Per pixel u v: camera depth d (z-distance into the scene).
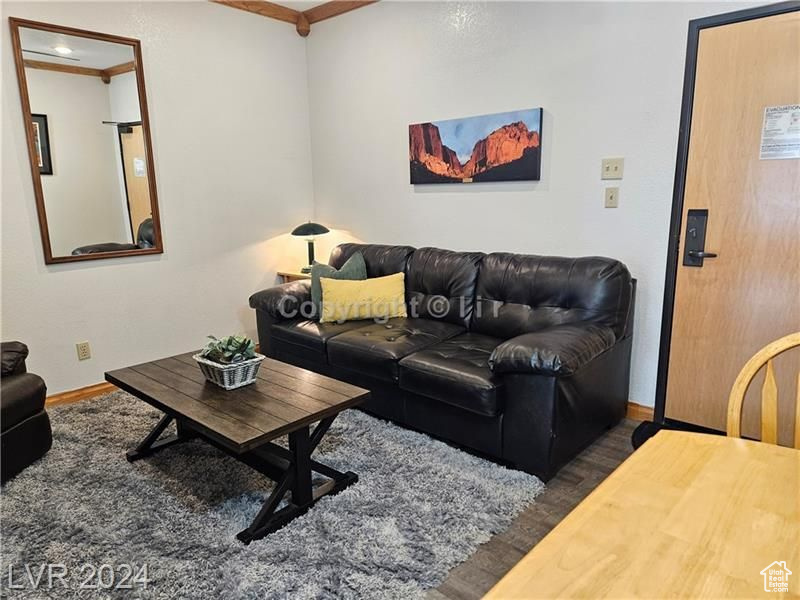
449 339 2.85
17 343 2.49
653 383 2.79
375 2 3.67
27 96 2.86
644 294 2.76
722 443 1.06
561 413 2.12
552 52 2.90
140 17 3.27
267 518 1.88
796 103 2.20
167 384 2.21
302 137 4.32
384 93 3.76
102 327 3.31
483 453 2.39
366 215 4.10
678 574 0.69
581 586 0.67
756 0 2.24
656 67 2.55
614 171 2.76
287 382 2.22
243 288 4.06
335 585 1.60
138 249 3.43
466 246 3.51
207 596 1.56
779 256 2.32
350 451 2.42
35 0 2.85
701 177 2.49
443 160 3.48
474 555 1.74
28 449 2.32
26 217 2.93
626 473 0.95
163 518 1.95
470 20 3.21
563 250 3.04
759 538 0.76
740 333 2.47
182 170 3.59
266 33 3.95
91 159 3.15
